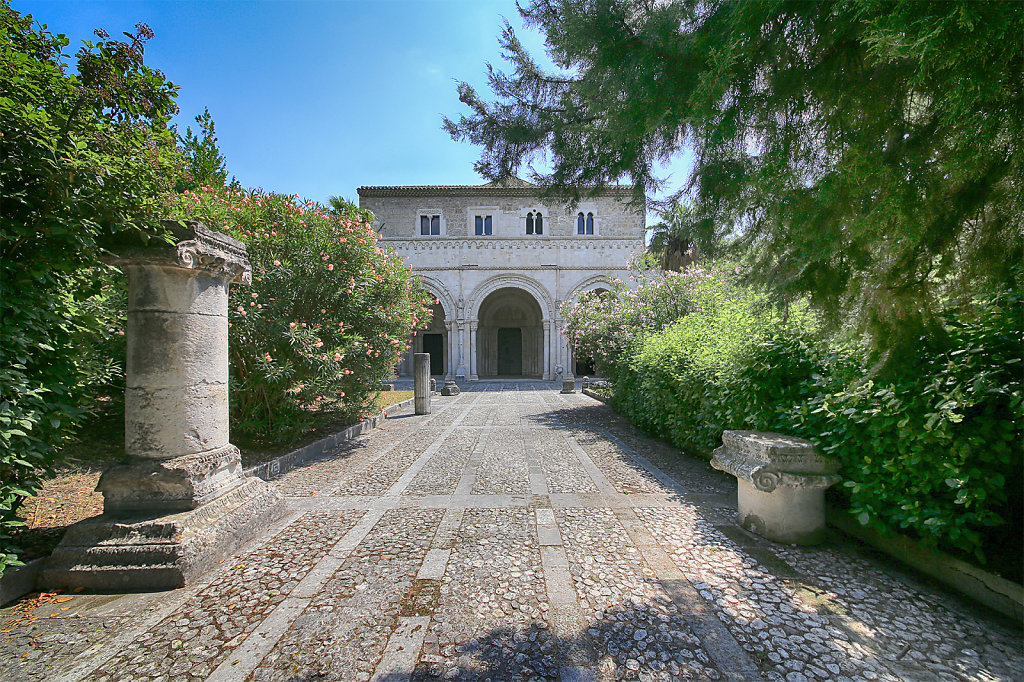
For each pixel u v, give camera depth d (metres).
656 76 2.36
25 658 2.05
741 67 2.16
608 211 25.17
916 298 2.41
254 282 5.92
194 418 3.30
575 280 24.95
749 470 3.28
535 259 24.91
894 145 2.05
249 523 3.41
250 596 2.60
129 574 2.68
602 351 12.10
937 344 2.59
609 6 2.47
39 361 2.88
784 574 2.79
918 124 2.09
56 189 2.48
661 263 11.62
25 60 2.29
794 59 2.14
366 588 2.67
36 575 2.70
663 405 6.82
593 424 9.23
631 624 2.28
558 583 2.70
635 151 3.03
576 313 13.56
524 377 27.58
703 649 2.08
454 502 4.25
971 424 2.42
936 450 2.52
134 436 3.17
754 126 2.43
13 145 2.36
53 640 2.20
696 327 6.69
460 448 6.82
